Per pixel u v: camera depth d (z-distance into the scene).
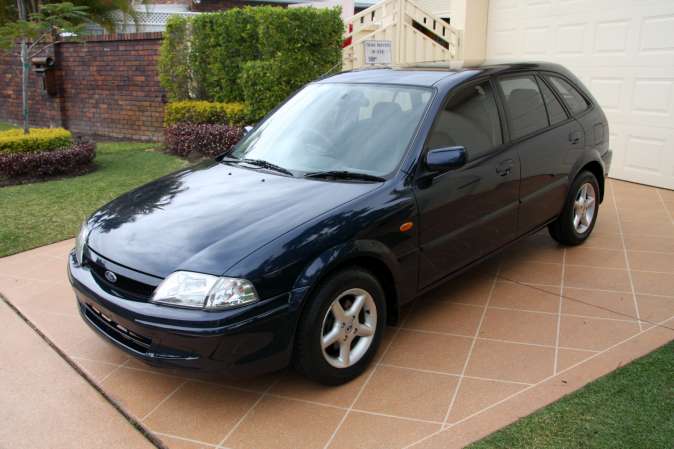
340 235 3.12
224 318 2.77
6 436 2.96
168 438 2.91
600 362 3.40
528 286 4.54
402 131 3.75
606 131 5.45
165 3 16.30
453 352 3.61
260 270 2.86
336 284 3.10
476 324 3.96
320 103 4.30
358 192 3.39
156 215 3.39
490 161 4.04
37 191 7.49
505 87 4.40
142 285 3.00
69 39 9.23
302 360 3.07
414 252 3.54
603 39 7.70
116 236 3.30
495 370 3.38
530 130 4.48
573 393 3.08
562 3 8.18
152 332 2.87
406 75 4.23
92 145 8.91
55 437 2.95
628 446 2.64
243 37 9.66
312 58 9.14
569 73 5.24
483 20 9.49
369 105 4.04
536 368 3.38
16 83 13.50
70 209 6.73
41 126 13.25
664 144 7.17
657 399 2.99
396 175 3.53
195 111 9.86
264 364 2.92
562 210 5.01
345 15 14.09
